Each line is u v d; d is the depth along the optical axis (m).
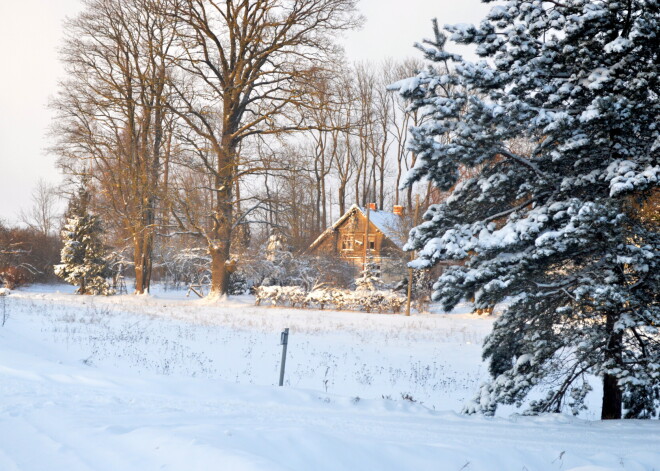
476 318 33.81
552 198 10.00
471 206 10.64
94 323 21.20
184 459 5.09
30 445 5.52
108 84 37.50
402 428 8.18
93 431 6.08
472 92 10.30
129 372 12.66
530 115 9.86
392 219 58.16
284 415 8.40
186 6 34.72
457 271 10.13
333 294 38.84
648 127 9.52
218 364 15.72
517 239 9.44
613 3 9.20
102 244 45.94
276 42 35.78
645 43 8.84
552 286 9.79
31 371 10.00
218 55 36.59
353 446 6.32
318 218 58.09
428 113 10.17
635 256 8.48
